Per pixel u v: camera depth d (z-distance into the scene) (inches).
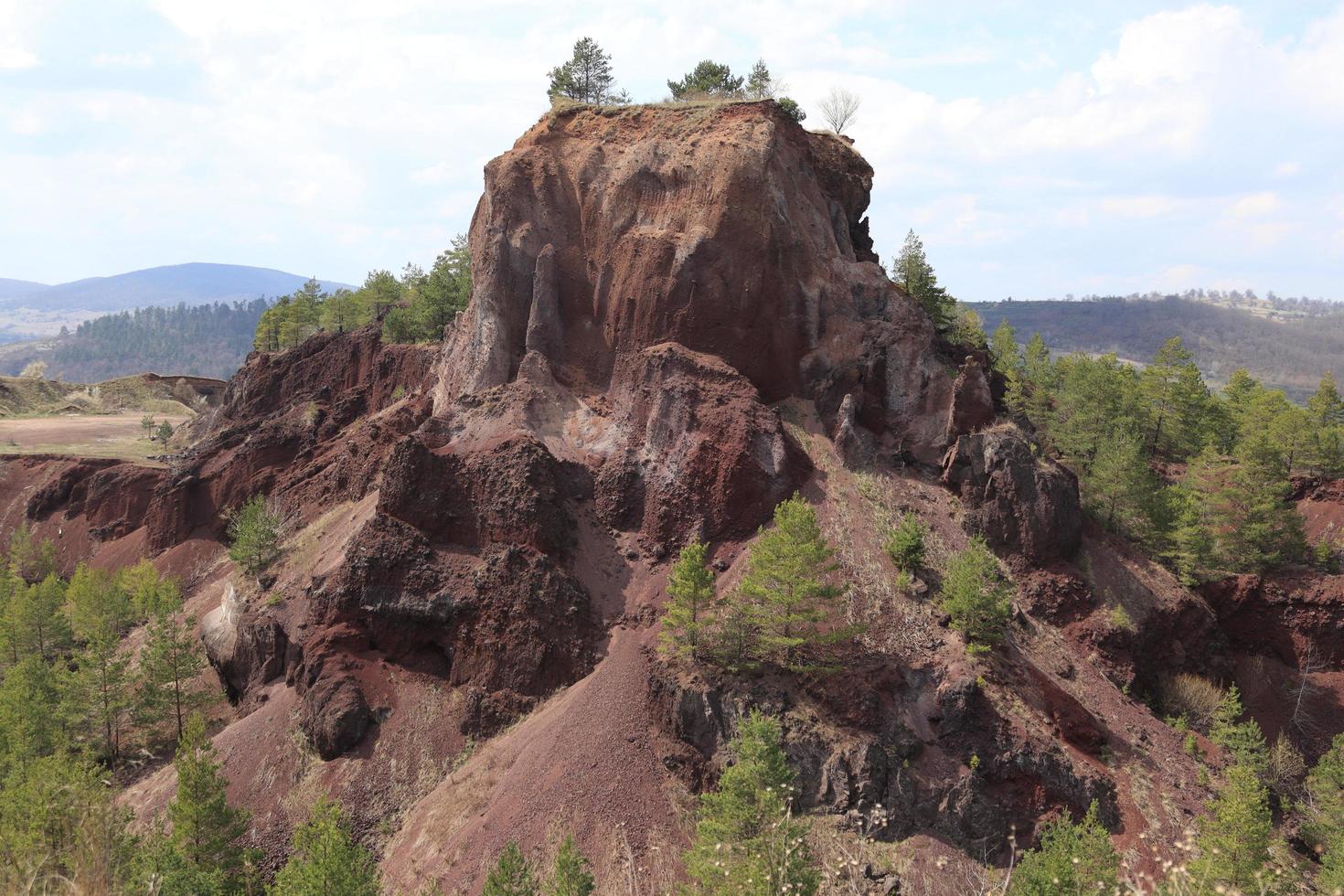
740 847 1264.8
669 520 2262.6
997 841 1624.0
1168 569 2635.3
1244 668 2546.8
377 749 1923.0
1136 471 2652.6
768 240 2573.8
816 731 1699.1
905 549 2062.0
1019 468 2363.4
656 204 2687.0
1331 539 2851.9
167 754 2309.3
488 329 2645.2
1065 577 2281.0
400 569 2190.0
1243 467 2741.1
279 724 2053.4
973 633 1910.7
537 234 2719.0
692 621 1857.8
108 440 5423.2
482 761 1844.2
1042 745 1729.8
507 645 2031.3
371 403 3757.4
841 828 1598.2
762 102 2787.9
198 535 3646.7
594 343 2657.5
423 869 1626.5
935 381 2551.7
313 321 5516.7
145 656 2351.1
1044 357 4308.6
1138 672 2194.9
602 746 1742.1
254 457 3683.6
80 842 928.3
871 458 2420.0
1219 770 1926.7
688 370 2427.4
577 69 3449.8
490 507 2251.5
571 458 2411.4
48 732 2223.2
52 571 3855.8
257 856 1681.8
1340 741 2203.5
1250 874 1382.9
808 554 1803.6
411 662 2112.5
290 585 2477.9
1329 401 3764.8
